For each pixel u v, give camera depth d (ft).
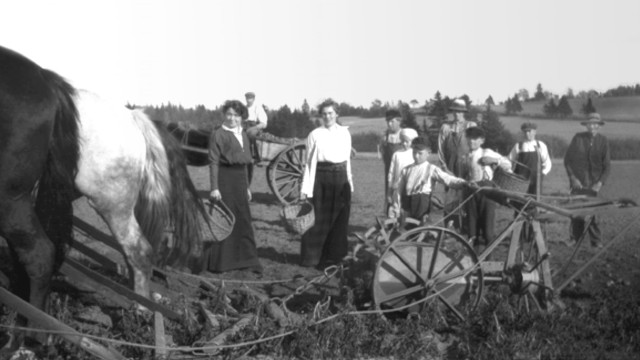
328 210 30.12
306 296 25.35
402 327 20.57
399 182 28.45
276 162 49.01
